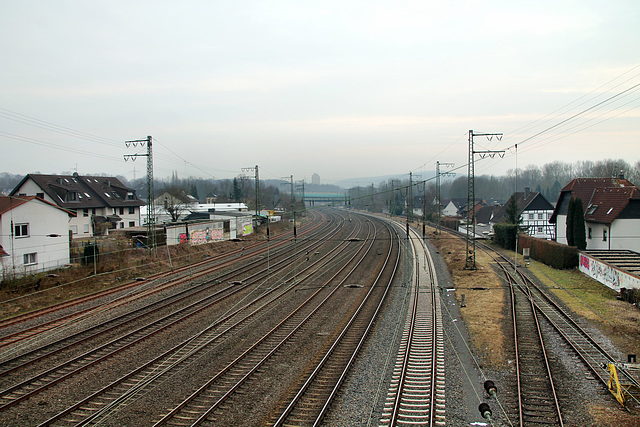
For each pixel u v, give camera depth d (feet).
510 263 132.16
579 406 41.11
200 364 51.88
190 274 111.24
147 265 118.83
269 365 51.83
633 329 63.05
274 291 93.20
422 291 94.07
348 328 66.08
